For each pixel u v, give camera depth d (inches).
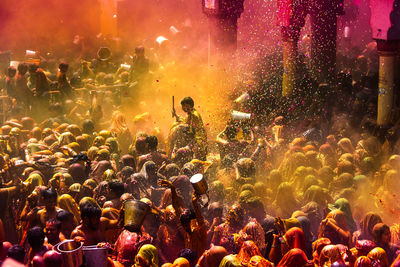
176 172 314.5
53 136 397.7
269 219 231.1
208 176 358.6
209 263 184.9
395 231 229.0
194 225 202.7
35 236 186.9
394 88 485.7
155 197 294.0
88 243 197.2
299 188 306.0
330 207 264.2
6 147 394.0
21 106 570.6
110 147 376.5
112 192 258.1
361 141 383.2
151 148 347.9
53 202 241.4
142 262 190.4
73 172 307.7
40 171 323.9
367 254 189.2
